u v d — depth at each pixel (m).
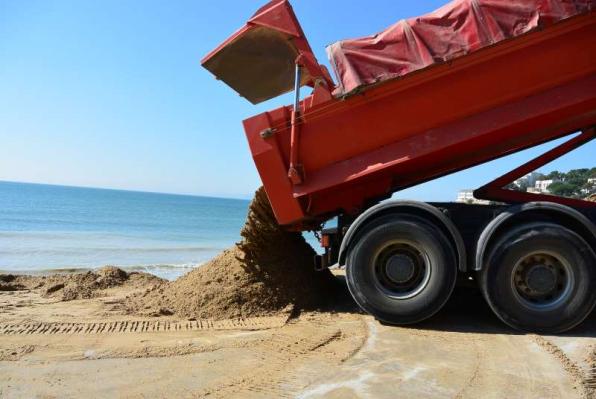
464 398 3.82
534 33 5.48
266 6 6.24
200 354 5.04
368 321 6.08
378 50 5.77
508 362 4.57
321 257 6.54
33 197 98.50
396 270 5.73
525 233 5.39
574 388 3.98
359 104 5.93
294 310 6.59
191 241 30.06
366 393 3.93
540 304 5.44
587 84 5.64
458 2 5.61
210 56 7.14
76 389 4.16
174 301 7.01
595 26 5.49
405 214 5.78
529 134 6.30
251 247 6.93
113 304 7.42
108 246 24.28
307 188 6.15
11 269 14.98
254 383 4.22
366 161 6.03
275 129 6.16
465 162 6.71
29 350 5.21
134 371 4.58
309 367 4.57
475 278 5.86
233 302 6.61
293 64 7.52
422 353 4.87
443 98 5.80
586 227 5.42
